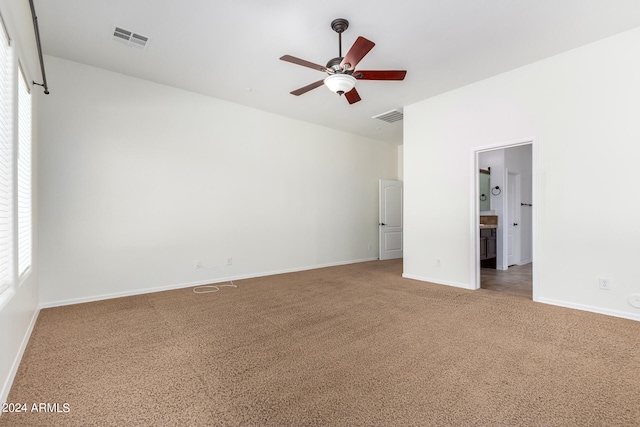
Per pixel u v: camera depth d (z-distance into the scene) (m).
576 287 3.11
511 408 1.53
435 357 2.09
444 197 4.28
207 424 1.43
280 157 5.17
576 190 3.10
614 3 2.41
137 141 3.79
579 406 1.54
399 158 7.36
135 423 1.44
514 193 6.20
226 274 4.54
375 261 6.54
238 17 2.61
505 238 5.68
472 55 3.23
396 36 2.88
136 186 3.79
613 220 2.89
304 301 3.48
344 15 2.57
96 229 3.52
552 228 3.26
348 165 6.26
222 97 4.41
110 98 3.61
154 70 3.60
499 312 3.04
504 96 3.63
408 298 3.59
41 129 3.20
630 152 2.80
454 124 4.14
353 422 1.44
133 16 2.61
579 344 2.28
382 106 4.77
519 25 2.71
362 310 3.14
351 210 6.32
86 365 2.00
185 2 2.43
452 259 4.21
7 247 1.92
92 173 3.50
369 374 1.87
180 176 4.12
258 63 3.42
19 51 2.11
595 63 2.99
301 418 1.47
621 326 2.62
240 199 4.69
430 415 1.48
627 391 1.67
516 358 2.06
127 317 2.94
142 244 3.83
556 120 3.23
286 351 2.20
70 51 3.19
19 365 1.99
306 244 5.54
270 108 4.84
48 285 3.24
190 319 2.88
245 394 1.67
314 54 3.22
